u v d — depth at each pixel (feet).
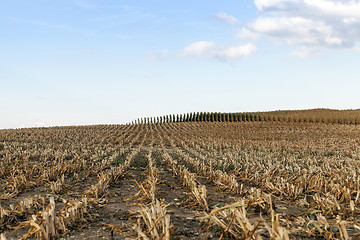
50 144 81.46
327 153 66.28
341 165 43.98
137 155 63.67
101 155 62.18
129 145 86.22
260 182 31.27
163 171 42.06
